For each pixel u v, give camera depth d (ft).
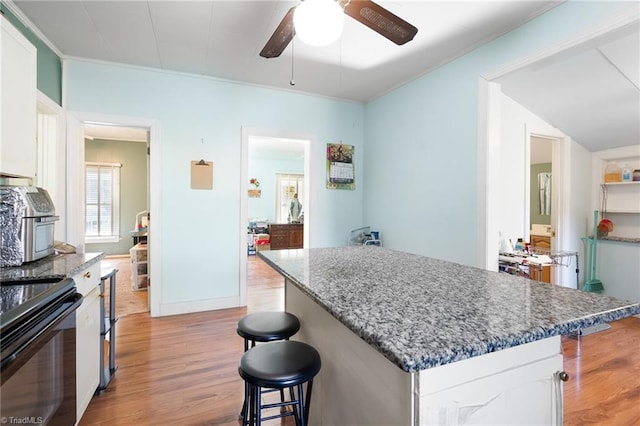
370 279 3.96
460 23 7.32
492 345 2.12
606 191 12.25
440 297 3.19
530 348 2.75
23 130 5.71
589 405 5.97
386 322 2.48
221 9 7.07
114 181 21.29
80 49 8.90
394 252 6.22
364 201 13.51
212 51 9.04
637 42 7.38
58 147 9.01
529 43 7.06
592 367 7.34
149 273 10.67
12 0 6.72
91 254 6.54
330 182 12.94
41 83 8.16
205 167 10.94
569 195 11.87
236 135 11.35
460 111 8.81
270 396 6.33
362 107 13.52
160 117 10.36
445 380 2.37
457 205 8.88
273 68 10.14
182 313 10.75
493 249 8.08
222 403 5.99
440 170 9.48
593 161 12.52
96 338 6.07
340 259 5.43
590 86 9.20
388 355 2.01
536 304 2.95
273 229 24.09
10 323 2.92
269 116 11.80
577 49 6.31
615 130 10.98
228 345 8.39
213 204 11.11
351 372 3.49
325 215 12.91
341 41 8.35
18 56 5.55
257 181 26.32
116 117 9.84
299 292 5.43
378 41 8.32
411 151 10.70
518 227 10.48
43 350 3.58
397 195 11.39
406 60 9.33
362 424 3.23
